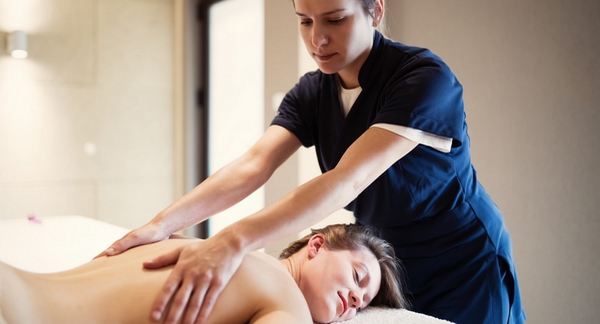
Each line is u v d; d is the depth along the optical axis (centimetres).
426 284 137
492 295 134
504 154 194
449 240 134
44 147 327
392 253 129
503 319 136
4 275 88
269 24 303
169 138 379
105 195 352
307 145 147
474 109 203
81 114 341
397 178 126
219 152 371
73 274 94
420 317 113
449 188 131
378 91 126
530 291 190
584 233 173
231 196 124
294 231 92
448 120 112
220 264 83
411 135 107
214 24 373
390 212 133
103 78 349
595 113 168
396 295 126
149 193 371
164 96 376
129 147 362
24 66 319
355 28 112
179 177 378
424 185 128
